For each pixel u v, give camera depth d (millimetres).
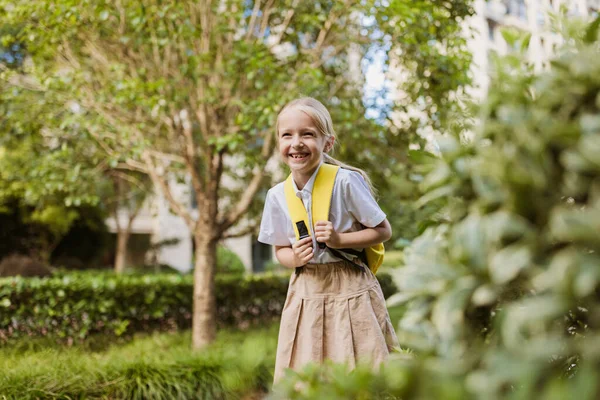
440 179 916
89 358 4297
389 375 771
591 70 822
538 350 665
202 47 5121
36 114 5262
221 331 5762
